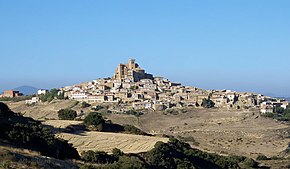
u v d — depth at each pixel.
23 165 51.22
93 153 81.12
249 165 131.38
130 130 138.75
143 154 96.38
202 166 107.19
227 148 196.88
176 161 97.06
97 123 132.50
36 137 73.88
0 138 69.62
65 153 78.25
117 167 63.94
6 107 117.69
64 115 157.75
